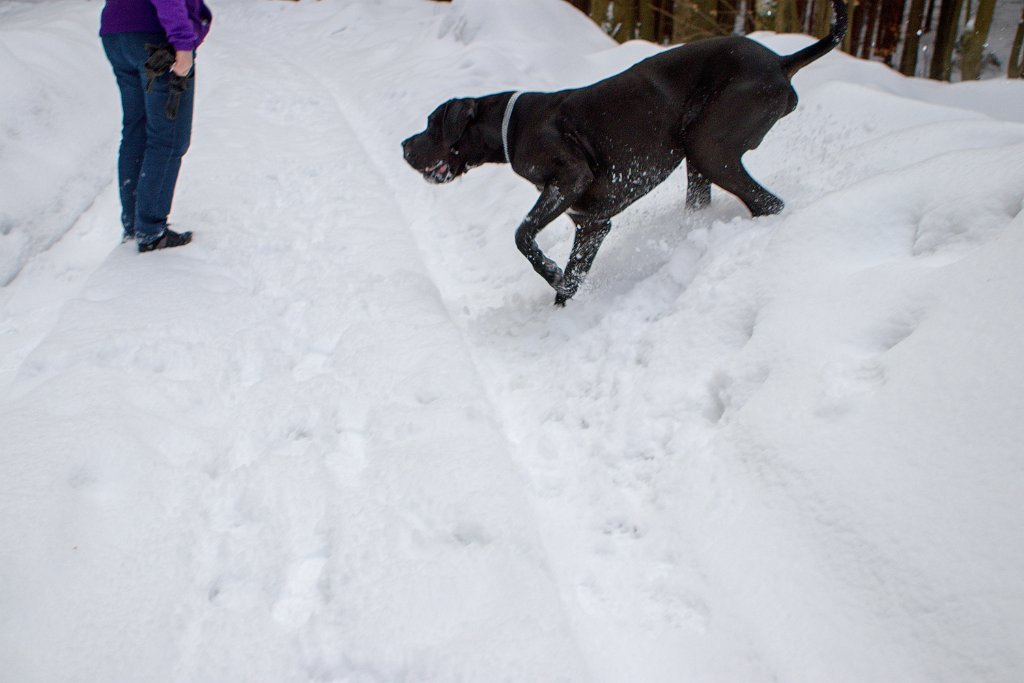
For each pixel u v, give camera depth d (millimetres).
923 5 13117
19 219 4453
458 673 1879
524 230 3475
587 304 3523
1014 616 1473
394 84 7602
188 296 3742
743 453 2258
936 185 2555
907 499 1771
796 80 5578
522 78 6969
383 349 3305
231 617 2068
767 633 1854
